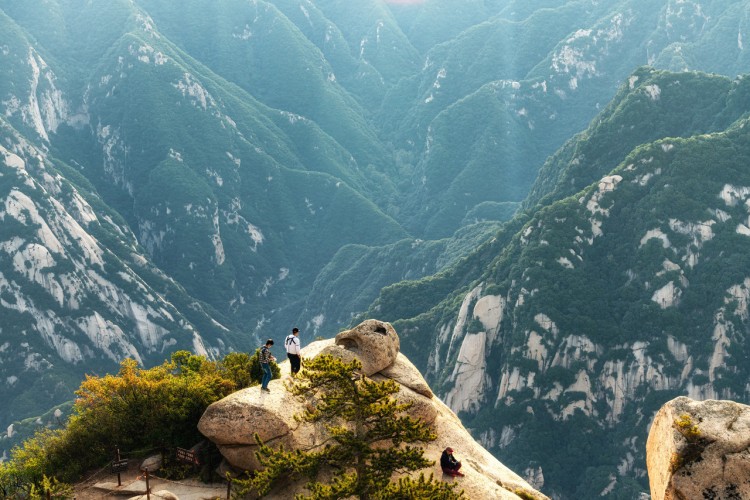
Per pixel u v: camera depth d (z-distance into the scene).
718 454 14.31
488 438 190.38
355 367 22.11
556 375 190.38
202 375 31.98
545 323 195.88
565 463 179.00
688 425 14.75
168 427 28.47
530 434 183.38
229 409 24.69
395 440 21.95
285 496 23.58
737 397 174.88
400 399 27.83
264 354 26.59
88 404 30.58
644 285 199.12
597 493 167.25
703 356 181.12
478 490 24.97
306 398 24.83
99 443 28.62
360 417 21.88
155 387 29.98
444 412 31.56
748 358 178.25
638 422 179.12
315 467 21.61
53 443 29.30
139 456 28.12
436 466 25.94
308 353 30.53
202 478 26.08
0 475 27.62
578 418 184.38
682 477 14.32
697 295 190.00
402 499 20.00
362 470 21.28
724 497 14.03
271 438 24.47
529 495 26.91
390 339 29.80
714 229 197.50
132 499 24.20
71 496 25.55
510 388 193.75
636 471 172.38
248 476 23.06
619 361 189.75
